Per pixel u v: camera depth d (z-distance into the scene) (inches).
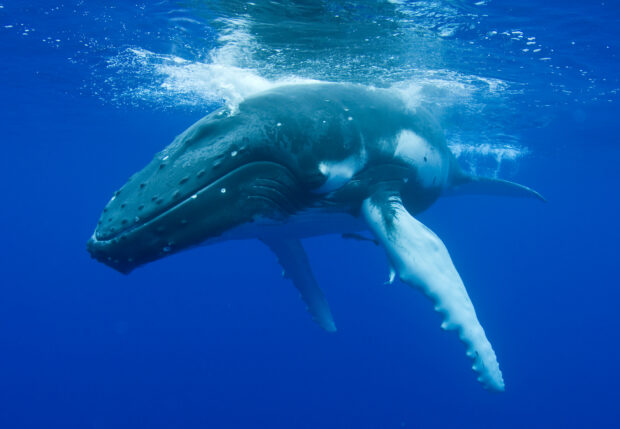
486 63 454.9
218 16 370.6
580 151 1112.2
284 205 192.7
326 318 302.7
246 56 453.7
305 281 298.4
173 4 364.8
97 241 163.2
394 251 195.8
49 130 1285.7
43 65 620.4
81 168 2388.0
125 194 174.1
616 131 850.8
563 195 2282.2
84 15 429.1
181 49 468.1
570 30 385.7
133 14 402.0
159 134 1305.4
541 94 563.2
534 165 1334.9
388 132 233.8
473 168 1126.4
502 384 182.9
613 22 373.1
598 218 3395.7
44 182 3122.5
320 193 202.2
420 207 291.3
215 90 597.3
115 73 621.6
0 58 598.5
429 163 266.8
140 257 161.3
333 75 485.4
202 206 165.8
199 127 184.1
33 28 476.1
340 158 203.3
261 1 334.6
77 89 759.7
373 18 357.4
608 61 457.4
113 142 1512.1
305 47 420.2
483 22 367.6
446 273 189.2
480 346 180.4
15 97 868.0
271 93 207.6
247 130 181.0
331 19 360.2
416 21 362.9
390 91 266.5
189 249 170.1
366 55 432.1
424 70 469.4
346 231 252.1
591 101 611.8
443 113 607.2
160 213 160.9
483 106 601.9
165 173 173.2
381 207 213.5
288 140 186.9
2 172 2568.9
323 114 203.8
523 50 425.4
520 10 351.3
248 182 177.2
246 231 187.5
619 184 1780.3
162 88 668.7
